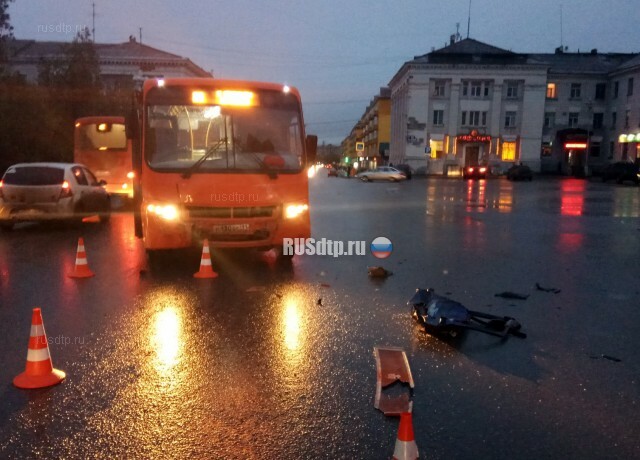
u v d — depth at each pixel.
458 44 62.12
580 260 9.98
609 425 3.79
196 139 8.38
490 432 3.68
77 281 7.91
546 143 62.78
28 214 12.75
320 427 3.71
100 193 15.05
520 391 4.31
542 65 59.31
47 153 28.72
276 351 5.09
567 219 17.11
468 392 4.28
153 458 3.33
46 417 3.81
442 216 17.97
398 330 5.77
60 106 31.25
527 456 3.41
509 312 6.55
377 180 50.16
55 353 4.99
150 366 4.70
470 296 7.28
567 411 3.99
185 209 8.11
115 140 20.00
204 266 8.23
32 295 7.07
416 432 3.66
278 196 8.40
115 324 5.85
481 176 53.09
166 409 3.94
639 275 8.69
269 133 8.62
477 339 5.54
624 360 5.01
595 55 67.31
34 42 52.03
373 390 4.29
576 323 6.13
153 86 8.52
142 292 7.28
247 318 6.12
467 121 60.69
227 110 8.53
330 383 4.40
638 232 14.03
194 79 8.72
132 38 58.50
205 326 5.81
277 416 3.85
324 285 7.79
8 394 4.16
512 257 10.27
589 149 62.38
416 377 4.55
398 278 8.34
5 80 25.67
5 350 5.07
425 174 60.94
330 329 5.77
